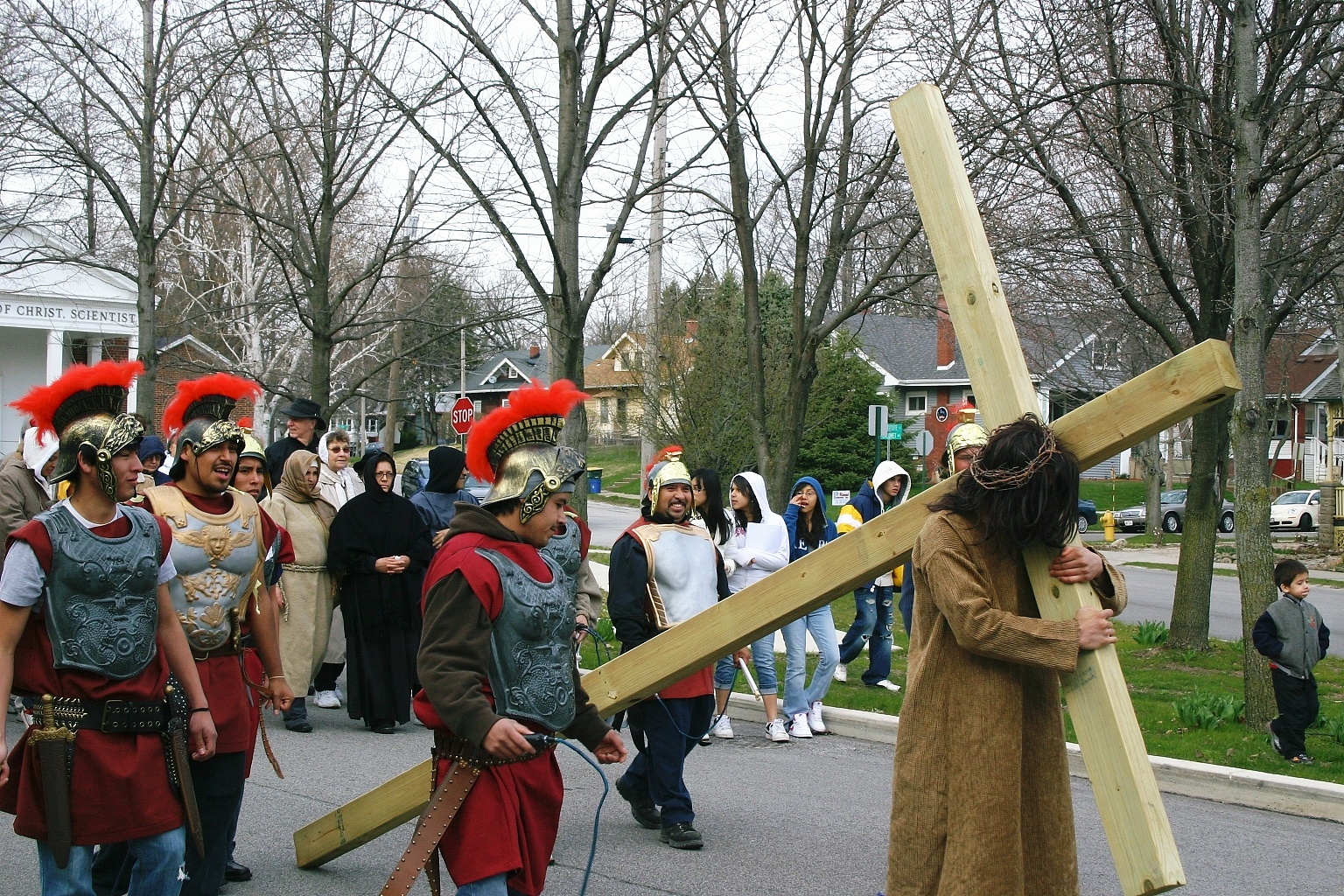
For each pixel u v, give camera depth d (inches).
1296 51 384.5
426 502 368.5
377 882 212.1
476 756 145.9
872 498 405.7
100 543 155.8
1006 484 131.6
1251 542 351.6
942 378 1920.5
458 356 1855.3
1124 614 714.2
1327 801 272.7
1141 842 125.0
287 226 577.6
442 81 459.2
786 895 212.1
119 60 517.7
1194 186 403.2
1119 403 130.6
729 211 478.9
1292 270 475.5
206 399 202.7
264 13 496.1
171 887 161.2
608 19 408.8
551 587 152.6
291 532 345.1
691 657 175.9
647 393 1143.6
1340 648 588.1
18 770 157.4
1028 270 440.1
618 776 302.8
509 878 146.8
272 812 256.5
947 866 136.3
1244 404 351.3
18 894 200.5
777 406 1069.1
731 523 298.8
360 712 343.3
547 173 417.4
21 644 155.1
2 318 1033.5
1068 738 325.4
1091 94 402.3
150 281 530.6
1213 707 359.6
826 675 354.0
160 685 162.4
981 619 131.7
